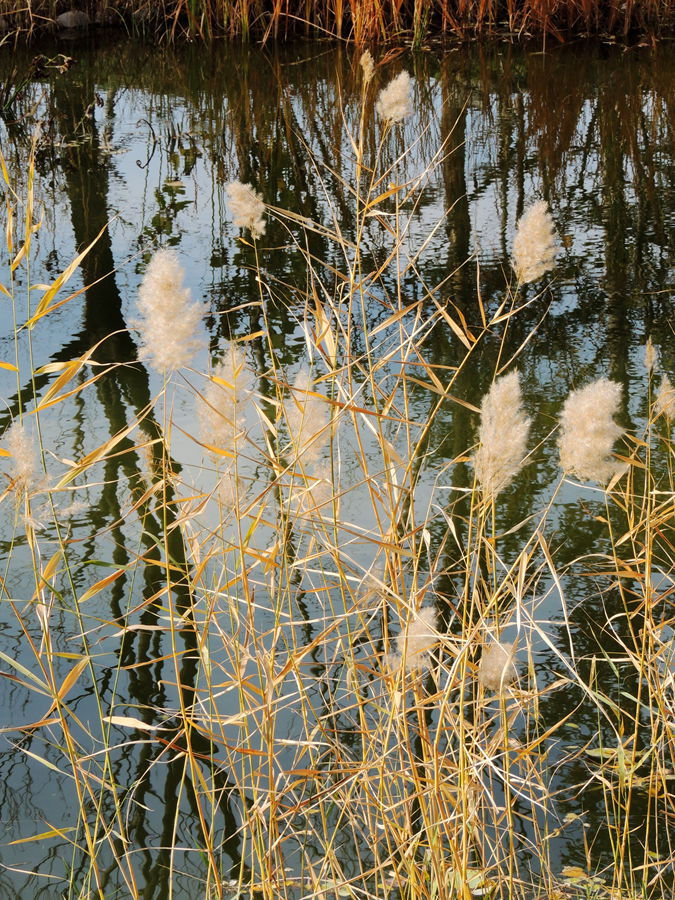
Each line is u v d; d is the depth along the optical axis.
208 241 6.62
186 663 3.14
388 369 4.88
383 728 2.40
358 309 5.58
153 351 2.04
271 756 2.16
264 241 6.65
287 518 2.49
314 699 2.93
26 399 4.64
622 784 2.40
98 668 3.13
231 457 2.20
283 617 3.23
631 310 5.64
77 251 6.42
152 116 9.64
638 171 8.02
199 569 2.23
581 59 11.48
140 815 2.67
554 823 2.62
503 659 1.98
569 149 8.58
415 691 2.26
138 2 12.73
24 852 2.55
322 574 2.47
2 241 6.47
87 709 2.97
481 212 7.17
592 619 3.28
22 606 3.38
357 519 3.70
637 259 6.36
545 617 3.30
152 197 7.47
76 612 2.12
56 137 8.91
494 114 9.59
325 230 2.73
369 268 6.18
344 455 4.12
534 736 2.85
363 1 11.81
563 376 4.88
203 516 3.57
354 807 2.49
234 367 2.17
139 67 11.46
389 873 2.45
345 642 3.07
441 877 2.06
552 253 2.30
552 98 10.05
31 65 10.95
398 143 8.75
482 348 5.17
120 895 2.44
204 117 9.62
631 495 2.81
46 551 3.61
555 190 7.63
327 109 9.79
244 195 2.58
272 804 2.16
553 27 12.28
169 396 4.68
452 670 1.99
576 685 3.03
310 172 8.05
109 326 5.42
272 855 2.41
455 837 2.07
